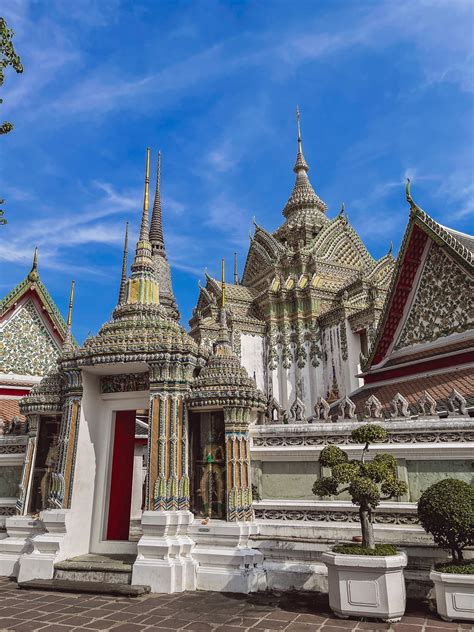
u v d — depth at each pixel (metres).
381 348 15.43
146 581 8.32
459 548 7.07
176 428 9.47
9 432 11.77
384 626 6.38
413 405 11.16
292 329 31.83
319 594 8.09
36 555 9.19
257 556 8.72
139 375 10.57
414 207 14.23
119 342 9.98
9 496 11.24
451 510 6.83
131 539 11.27
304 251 34.22
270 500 9.52
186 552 8.76
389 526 8.60
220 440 9.76
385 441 9.23
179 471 9.32
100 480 10.29
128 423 10.88
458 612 6.48
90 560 9.19
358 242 36.28
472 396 10.31
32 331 18.44
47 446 10.96
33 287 18.52
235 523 8.88
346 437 9.52
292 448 9.67
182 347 9.80
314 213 40.66
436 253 13.93
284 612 7.02
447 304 13.34
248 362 31.19
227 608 7.23
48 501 10.02
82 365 10.09
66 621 6.58
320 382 29.53
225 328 12.49
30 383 17.66
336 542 8.66
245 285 38.34
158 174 18.89
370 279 28.98
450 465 8.88
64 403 10.47
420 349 13.99
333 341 29.36
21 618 6.73
